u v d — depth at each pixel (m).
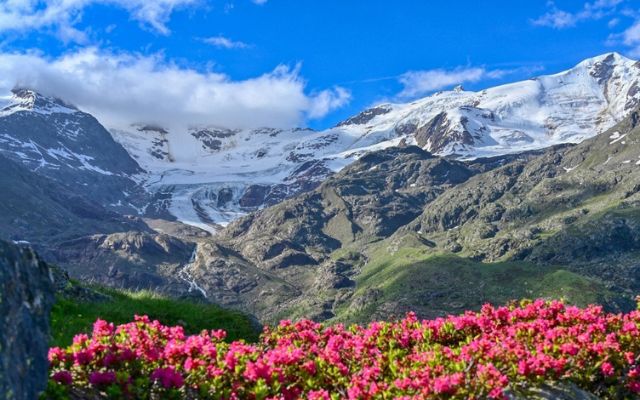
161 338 15.86
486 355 14.71
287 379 14.28
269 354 15.04
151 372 12.91
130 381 12.10
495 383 13.16
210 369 13.21
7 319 8.89
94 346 12.72
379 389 13.44
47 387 10.88
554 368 14.52
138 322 16.25
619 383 15.59
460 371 14.10
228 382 13.28
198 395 12.70
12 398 8.45
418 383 13.29
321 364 14.95
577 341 16.03
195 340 14.07
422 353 15.54
